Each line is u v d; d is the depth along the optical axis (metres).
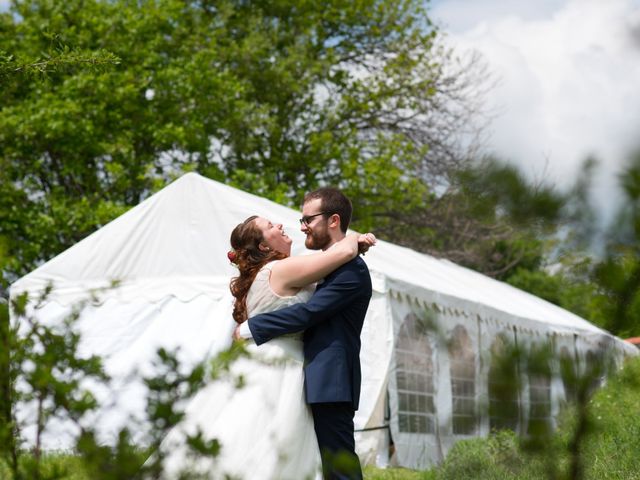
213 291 7.86
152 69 19.52
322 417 3.59
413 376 8.20
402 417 7.92
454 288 10.16
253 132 21.05
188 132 18.77
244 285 3.85
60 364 1.68
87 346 7.84
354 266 3.74
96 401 1.60
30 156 18.72
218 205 8.20
